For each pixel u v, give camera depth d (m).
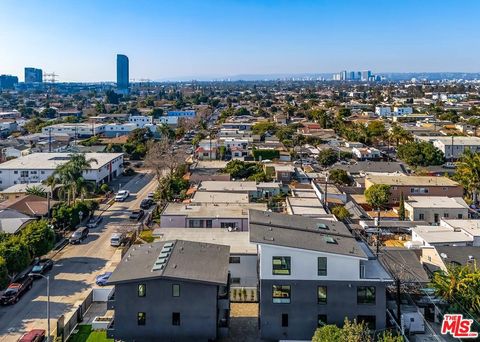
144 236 51.44
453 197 66.31
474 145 107.75
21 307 37.25
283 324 29.84
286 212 58.66
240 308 36.06
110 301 29.89
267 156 102.69
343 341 25.47
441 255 40.12
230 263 38.53
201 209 54.25
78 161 64.69
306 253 29.53
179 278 29.06
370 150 104.81
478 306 30.52
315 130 138.00
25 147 107.69
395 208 64.31
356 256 29.48
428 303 32.81
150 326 29.42
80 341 31.38
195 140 123.19
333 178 78.56
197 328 29.36
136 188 81.31
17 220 52.69
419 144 100.12
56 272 44.50
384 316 29.56
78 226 58.78
